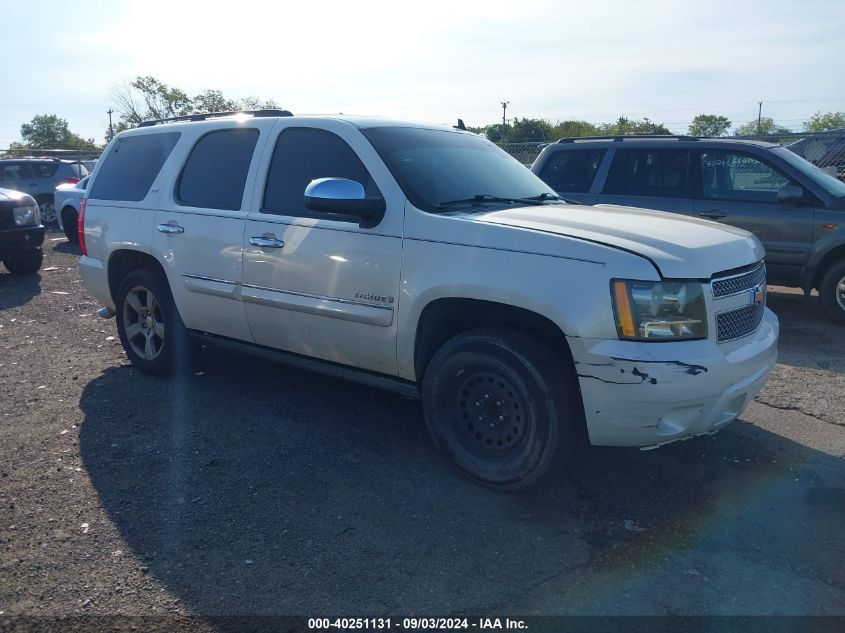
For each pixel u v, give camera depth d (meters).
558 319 3.63
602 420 3.65
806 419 5.14
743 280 4.02
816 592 3.20
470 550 3.50
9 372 6.27
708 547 3.54
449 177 4.62
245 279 4.96
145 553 3.49
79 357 6.73
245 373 6.08
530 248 3.77
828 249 7.72
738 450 4.61
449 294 3.96
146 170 5.87
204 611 3.07
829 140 12.97
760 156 8.06
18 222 10.94
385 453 4.56
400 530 3.68
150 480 4.22
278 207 4.86
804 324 8.00
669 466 4.38
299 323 4.73
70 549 3.52
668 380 3.51
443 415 4.20
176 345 5.76
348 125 4.71
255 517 3.80
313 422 5.05
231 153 5.28
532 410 3.81
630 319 3.53
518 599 3.14
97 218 6.12
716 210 8.17
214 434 4.86
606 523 3.75
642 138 8.71
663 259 3.61
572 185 8.93
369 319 4.32
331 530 3.67
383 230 4.26
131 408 5.35
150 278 5.77
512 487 3.97
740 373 3.80
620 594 3.17
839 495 4.05
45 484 4.18
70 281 10.91
